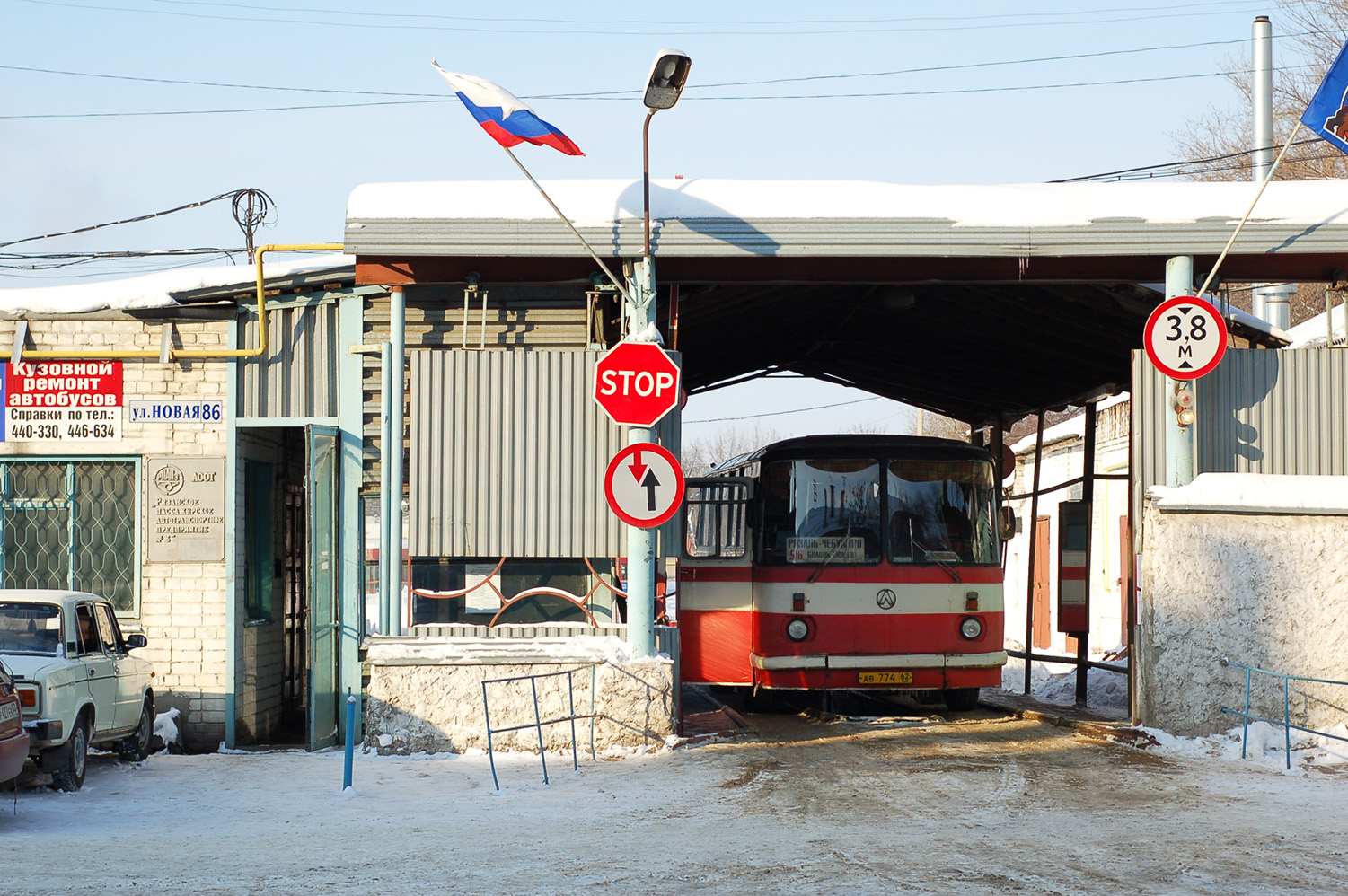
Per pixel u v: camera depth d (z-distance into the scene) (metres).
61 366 13.72
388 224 11.70
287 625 16.17
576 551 12.34
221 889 6.80
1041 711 15.66
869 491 15.46
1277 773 10.68
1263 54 21.03
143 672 12.08
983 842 8.05
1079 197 12.21
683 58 10.38
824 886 6.89
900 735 13.09
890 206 11.98
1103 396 17.72
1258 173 21.05
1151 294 13.77
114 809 9.42
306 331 13.46
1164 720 12.18
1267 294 22.73
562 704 11.83
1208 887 6.91
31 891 6.72
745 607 15.48
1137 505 12.51
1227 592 12.12
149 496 13.60
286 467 16.03
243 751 13.16
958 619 15.23
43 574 13.77
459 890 6.80
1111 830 8.41
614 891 6.79
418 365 12.33
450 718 11.84
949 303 15.60
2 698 8.86
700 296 14.31
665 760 11.39
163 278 13.50
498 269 12.38
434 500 12.29
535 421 12.38
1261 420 12.70
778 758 11.52
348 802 9.67
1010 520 15.98
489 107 11.20
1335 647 12.00
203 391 13.60
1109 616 25.09
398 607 12.55
